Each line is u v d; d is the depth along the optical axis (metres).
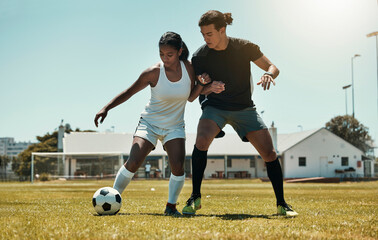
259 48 5.30
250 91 5.27
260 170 48.50
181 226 3.63
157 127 5.27
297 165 47.88
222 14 5.02
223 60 5.14
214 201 8.60
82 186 23.34
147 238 3.02
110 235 3.16
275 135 47.91
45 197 10.80
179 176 5.25
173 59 5.07
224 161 47.62
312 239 3.05
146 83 5.15
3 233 3.29
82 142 47.28
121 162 39.66
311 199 9.57
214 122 5.19
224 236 3.11
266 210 6.15
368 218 4.70
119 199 5.01
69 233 3.26
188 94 5.28
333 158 48.69
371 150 63.59
